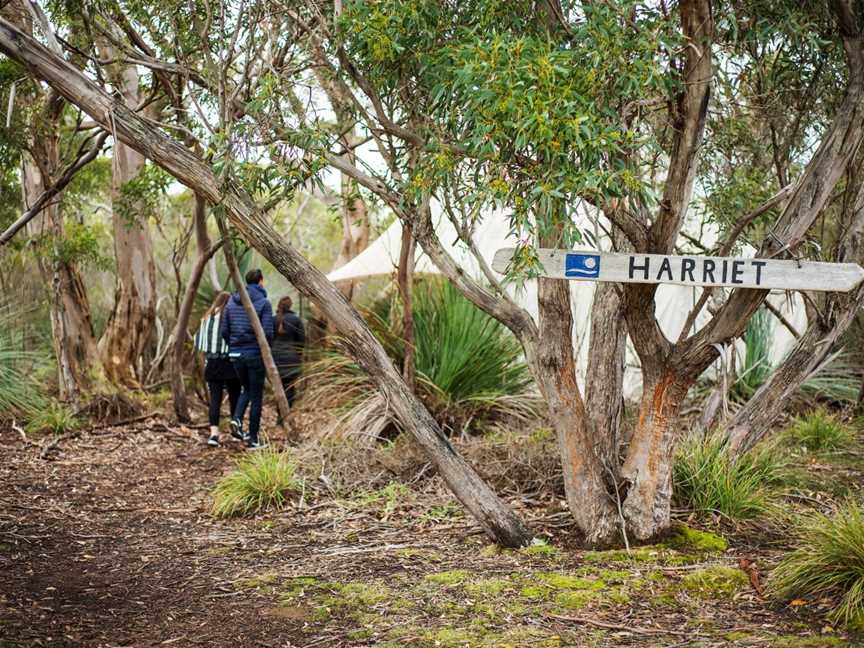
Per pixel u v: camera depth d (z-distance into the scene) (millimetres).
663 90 4438
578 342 9664
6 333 11242
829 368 9898
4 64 7738
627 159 4383
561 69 3629
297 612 4207
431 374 9203
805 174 4762
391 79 4574
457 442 8281
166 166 4723
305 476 7000
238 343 9008
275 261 4828
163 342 12703
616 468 5535
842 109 4699
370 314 10148
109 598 4406
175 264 12273
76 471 7766
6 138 8117
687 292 10492
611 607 4219
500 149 3879
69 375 10469
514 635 3869
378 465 7234
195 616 4160
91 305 15414
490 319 9633
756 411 6578
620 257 4645
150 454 8656
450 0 4445
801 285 4602
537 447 6973
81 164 8062
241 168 4527
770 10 4500
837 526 4477
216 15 5402
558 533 5441
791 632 3852
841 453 7875
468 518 5938
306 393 10109
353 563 5016
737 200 6328
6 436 9203
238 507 6332
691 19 4402
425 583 4602
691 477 5895
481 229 10359
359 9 4133
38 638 3797
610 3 3869
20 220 8102
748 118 6594
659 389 5121
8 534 5543
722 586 4469
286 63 5191
